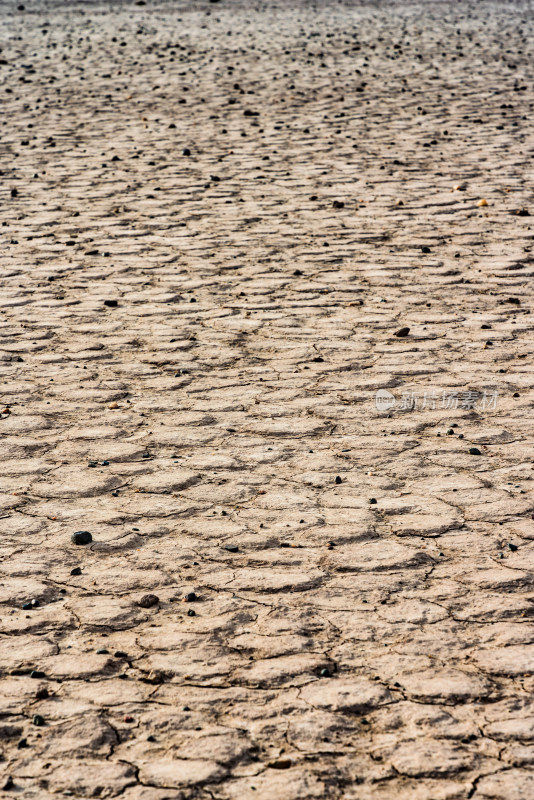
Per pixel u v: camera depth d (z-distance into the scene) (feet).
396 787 8.62
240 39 70.13
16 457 15.64
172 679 10.18
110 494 14.43
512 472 15.01
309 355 20.08
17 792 8.57
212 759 8.97
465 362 19.57
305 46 66.13
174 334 21.42
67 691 9.98
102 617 11.32
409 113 45.96
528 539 13.05
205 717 9.58
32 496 14.37
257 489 14.55
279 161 37.93
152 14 87.97
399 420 16.99
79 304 23.47
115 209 31.89
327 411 17.37
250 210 31.50
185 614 11.41
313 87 52.54
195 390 18.39
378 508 13.93
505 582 11.99
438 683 10.08
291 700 9.82
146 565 12.47
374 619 11.27
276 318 22.35
